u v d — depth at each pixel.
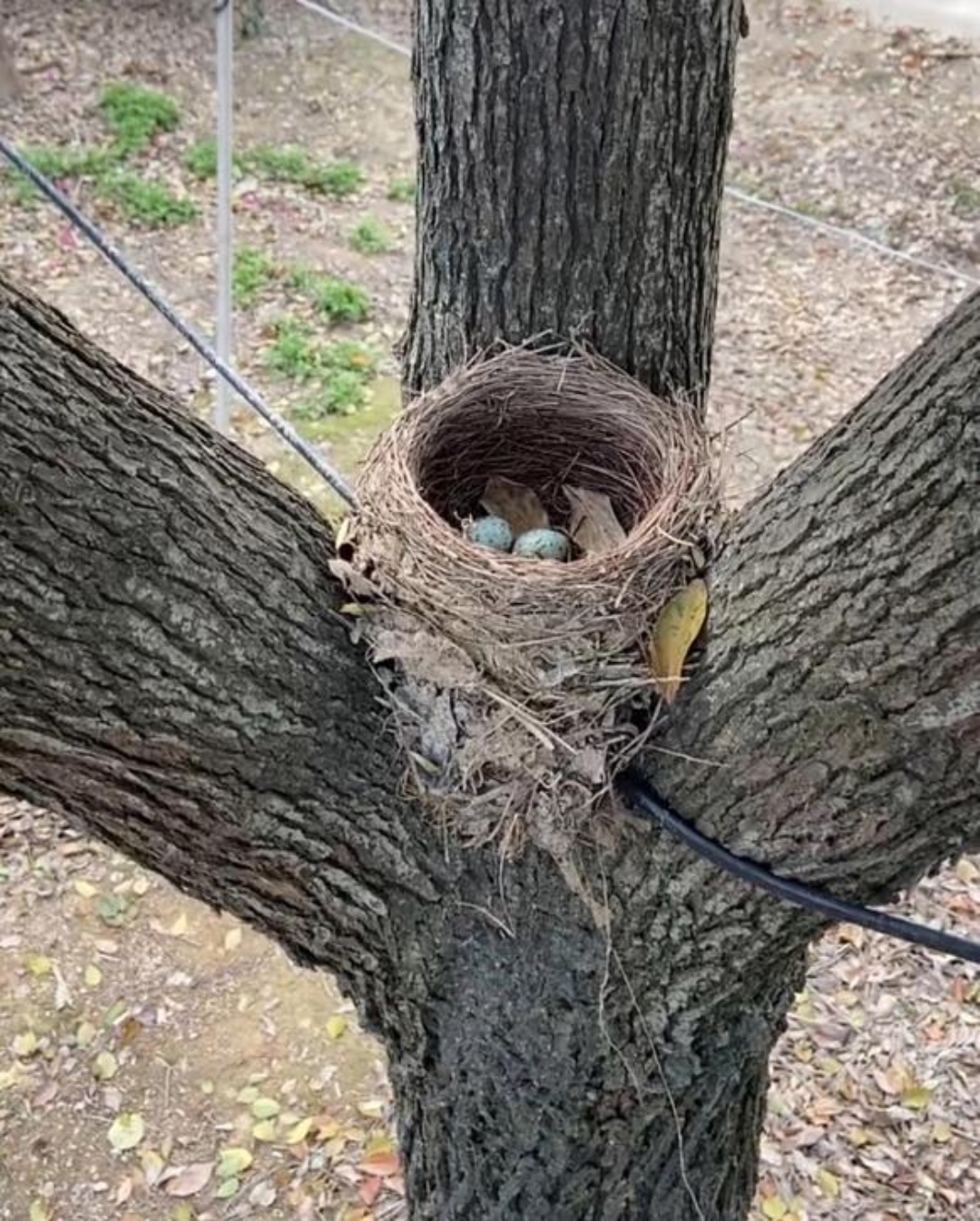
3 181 1.90
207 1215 1.04
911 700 0.41
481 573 0.46
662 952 0.54
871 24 2.34
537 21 0.52
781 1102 1.10
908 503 0.39
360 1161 1.07
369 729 0.51
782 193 2.01
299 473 1.55
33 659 0.42
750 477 1.52
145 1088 1.11
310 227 1.92
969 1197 1.06
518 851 0.53
